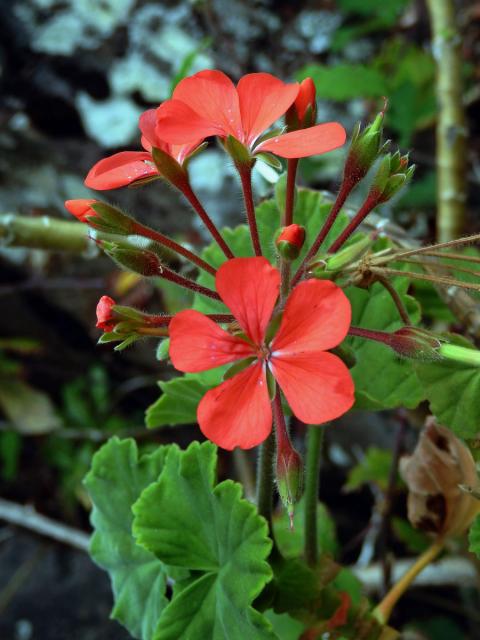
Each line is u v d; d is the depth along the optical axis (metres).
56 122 0.45
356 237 0.22
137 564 0.22
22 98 0.45
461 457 0.21
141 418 0.51
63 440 0.50
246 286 0.15
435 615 0.41
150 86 0.44
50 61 0.44
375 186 0.17
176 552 0.19
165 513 0.20
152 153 0.17
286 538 0.28
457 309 0.23
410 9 0.44
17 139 0.45
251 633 0.18
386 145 0.17
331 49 0.43
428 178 0.40
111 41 0.44
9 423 0.49
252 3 0.43
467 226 0.34
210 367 0.15
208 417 0.15
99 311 0.16
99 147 0.46
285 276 0.16
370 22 0.40
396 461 0.31
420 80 0.40
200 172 0.45
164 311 0.43
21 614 0.46
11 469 0.50
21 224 0.31
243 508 0.19
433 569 0.34
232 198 0.45
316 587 0.19
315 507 0.22
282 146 0.16
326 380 0.14
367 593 0.34
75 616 0.46
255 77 0.17
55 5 0.43
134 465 0.22
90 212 0.17
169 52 0.44
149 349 0.49
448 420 0.20
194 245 0.45
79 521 0.50
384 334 0.17
